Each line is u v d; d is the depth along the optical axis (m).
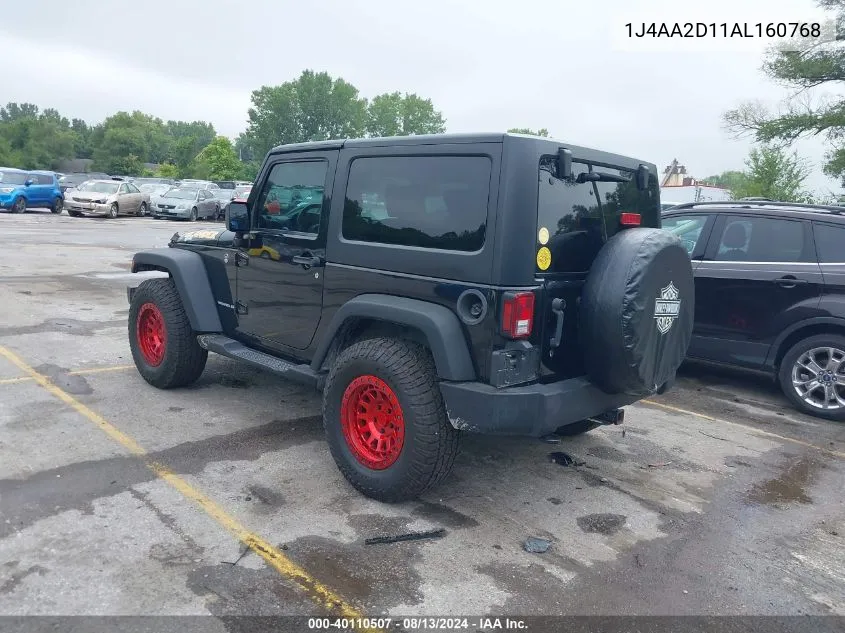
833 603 3.23
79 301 9.40
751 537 3.84
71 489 3.84
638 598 3.18
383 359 3.75
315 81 84.06
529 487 4.32
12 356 6.44
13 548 3.22
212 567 3.18
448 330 3.57
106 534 3.39
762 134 25.59
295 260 4.56
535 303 3.57
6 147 92.12
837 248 5.88
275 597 2.99
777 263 6.16
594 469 4.68
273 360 4.81
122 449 4.45
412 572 3.26
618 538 3.74
